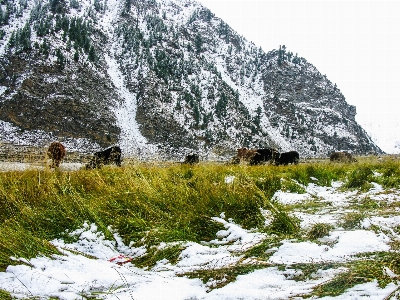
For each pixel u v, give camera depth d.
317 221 4.01
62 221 4.13
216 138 135.50
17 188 5.03
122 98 143.00
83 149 102.12
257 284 2.33
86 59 149.12
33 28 148.38
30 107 108.81
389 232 3.34
